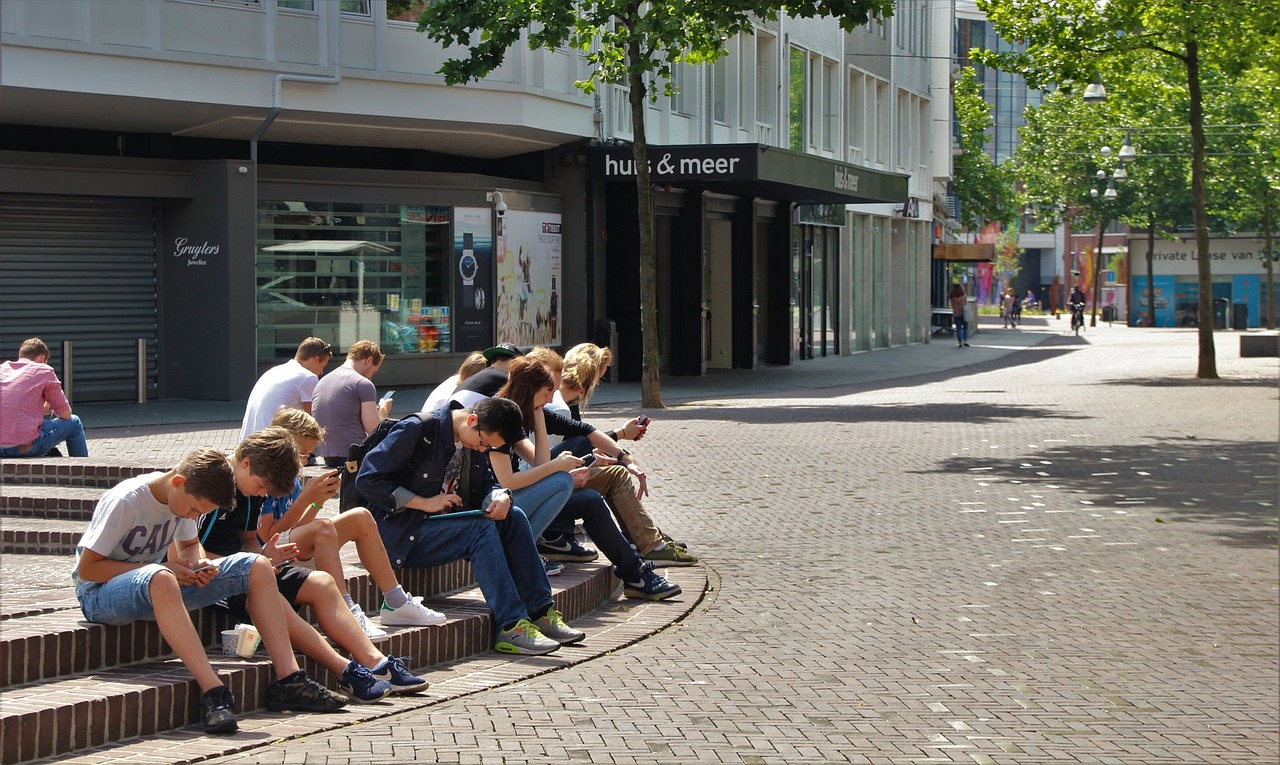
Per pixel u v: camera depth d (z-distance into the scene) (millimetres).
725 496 13078
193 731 5863
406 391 24344
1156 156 65500
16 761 5250
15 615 6406
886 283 46562
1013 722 6320
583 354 9883
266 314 22734
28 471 10680
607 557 8930
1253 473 14602
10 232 20469
